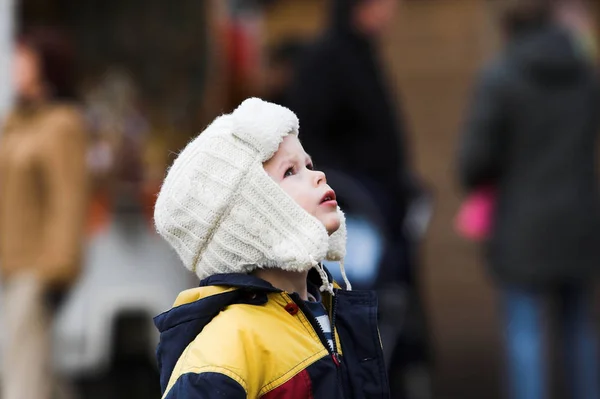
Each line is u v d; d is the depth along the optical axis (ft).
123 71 54.95
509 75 45.57
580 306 46.70
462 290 69.15
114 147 48.75
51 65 42.39
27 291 40.63
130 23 55.21
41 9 54.70
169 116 54.65
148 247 48.37
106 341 47.06
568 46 45.70
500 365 57.47
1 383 42.60
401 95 71.77
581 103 45.88
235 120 19.33
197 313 19.20
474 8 70.59
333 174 39.37
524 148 45.60
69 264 40.45
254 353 18.67
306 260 18.90
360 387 19.92
